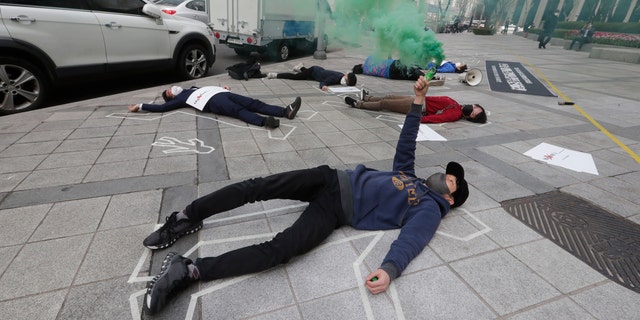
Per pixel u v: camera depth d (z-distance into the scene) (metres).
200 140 3.55
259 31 8.08
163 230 1.96
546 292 1.80
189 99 4.36
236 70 6.68
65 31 4.50
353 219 2.14
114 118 4.12
